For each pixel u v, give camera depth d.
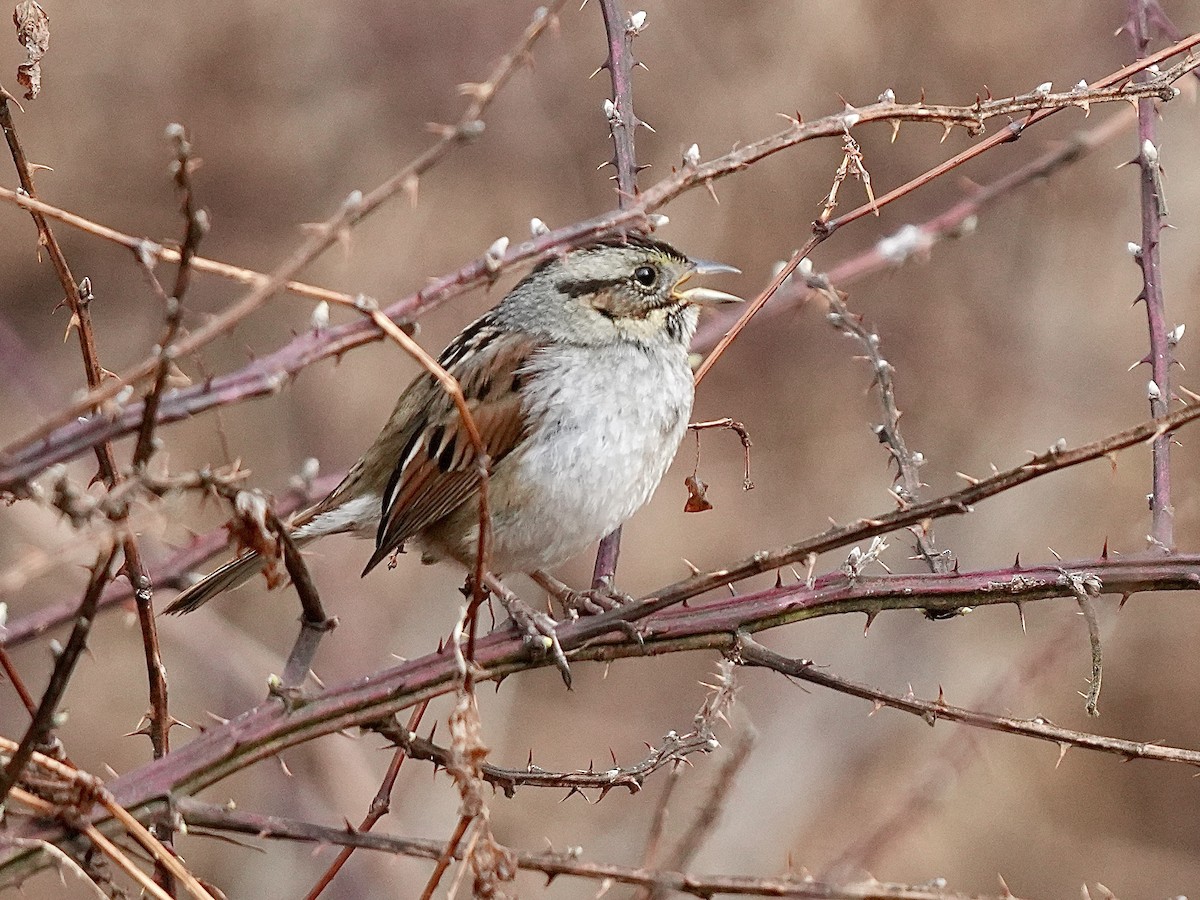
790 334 13.95
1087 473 13.37
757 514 14.24
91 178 14.30
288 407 14.20
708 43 13.66
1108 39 13.15
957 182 13.21
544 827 13.59
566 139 14.09
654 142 13.64
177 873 4.27
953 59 13.23
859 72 13.33
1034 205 13.56
